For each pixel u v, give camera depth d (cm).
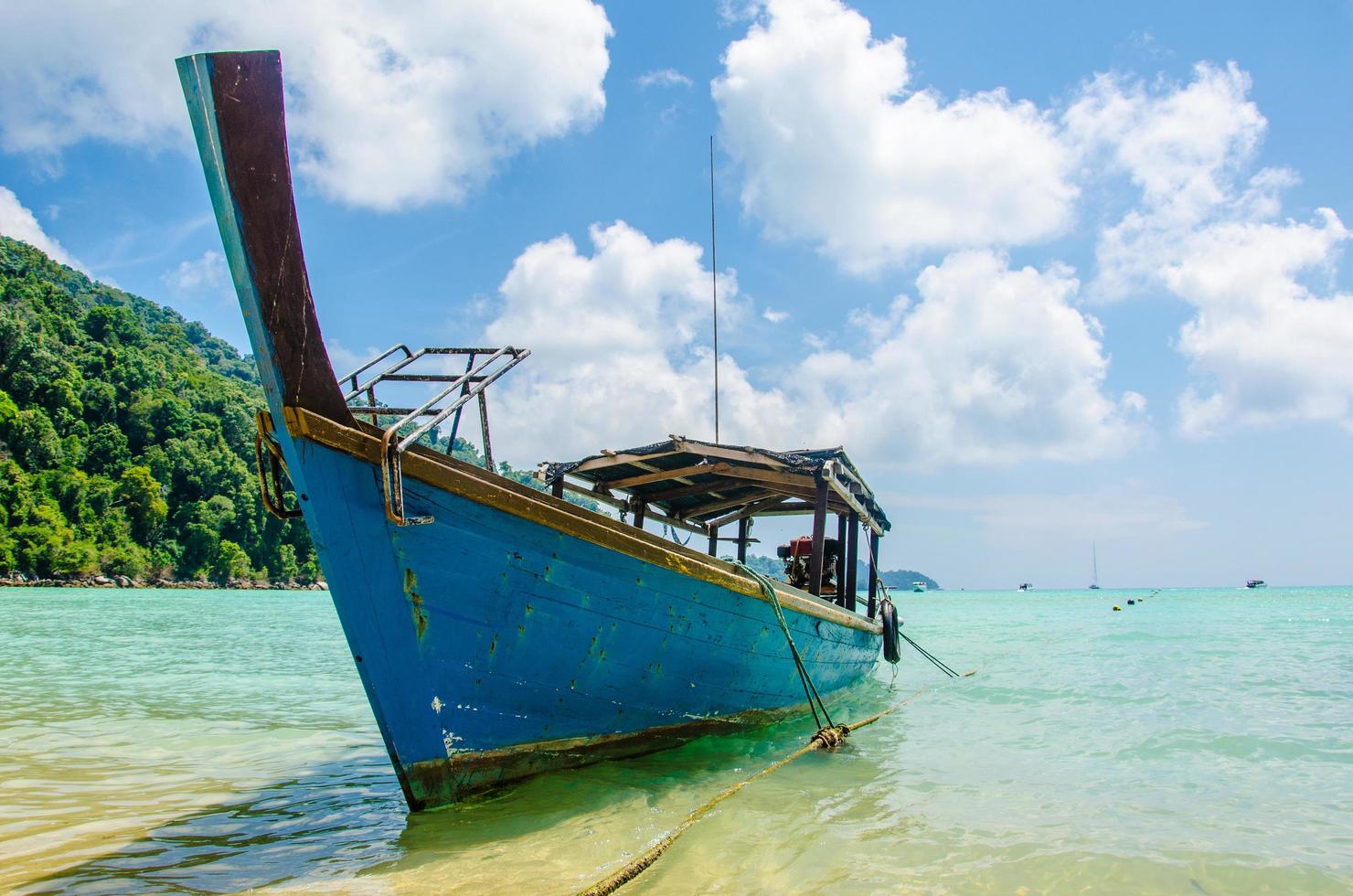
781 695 919
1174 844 532
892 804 628
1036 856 507
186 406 9731
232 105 481
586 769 685
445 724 575
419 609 550
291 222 501
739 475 1094
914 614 5350
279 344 496
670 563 674
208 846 526
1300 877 474
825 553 1398
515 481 633
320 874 472
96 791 667
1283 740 878
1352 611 5050
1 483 7356
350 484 519
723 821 575
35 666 1557
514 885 452
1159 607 6194
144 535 8331
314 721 1005
